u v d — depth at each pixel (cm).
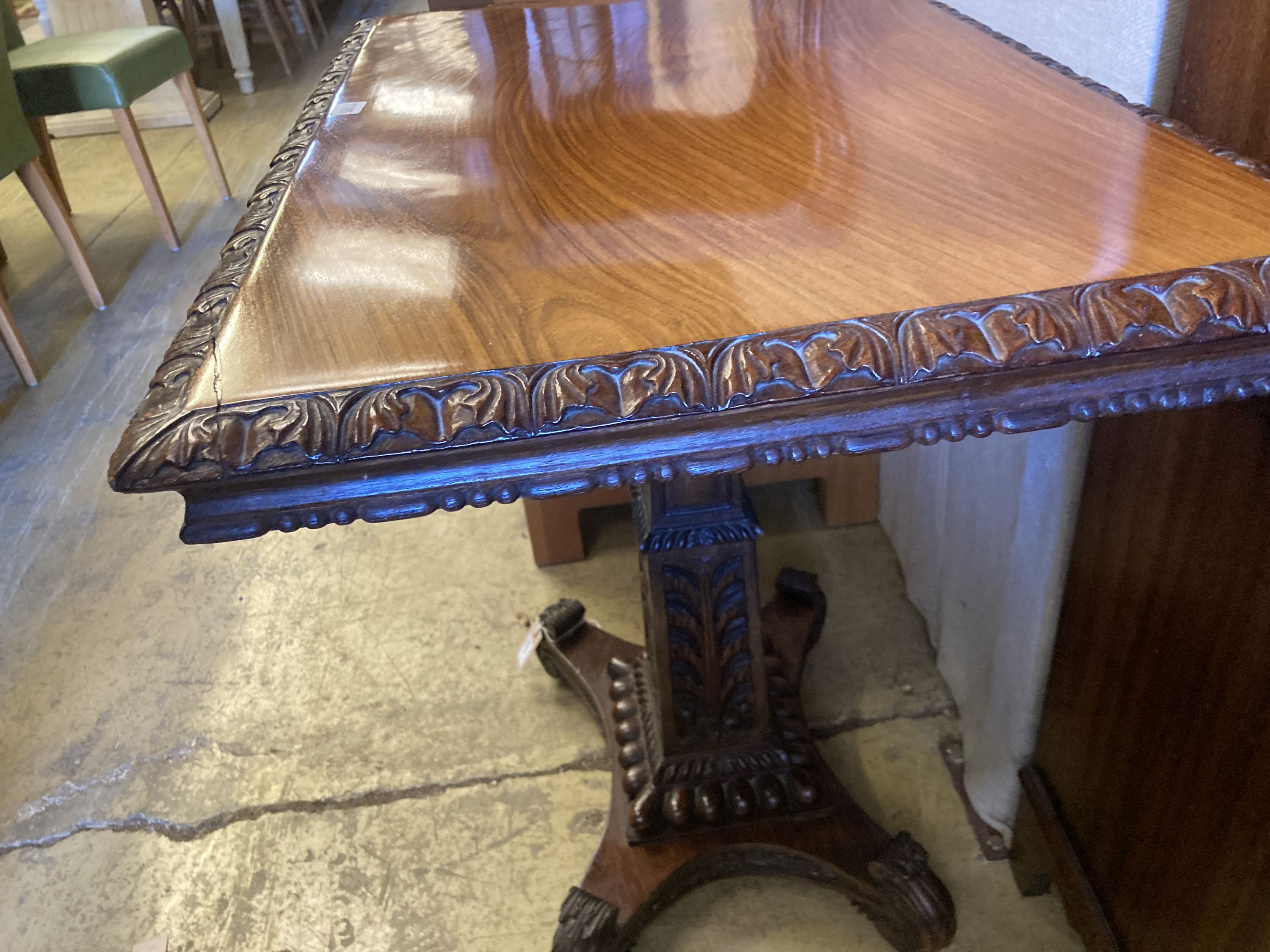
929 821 104
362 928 99
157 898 103
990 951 92
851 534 145
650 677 101
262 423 39
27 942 100
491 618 135
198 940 99
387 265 50
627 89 75
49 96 226
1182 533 65
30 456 178
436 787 112
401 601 140
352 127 71
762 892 99
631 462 42
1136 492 71
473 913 99
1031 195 51
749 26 88
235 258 52
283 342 44
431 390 40
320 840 107
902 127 62
